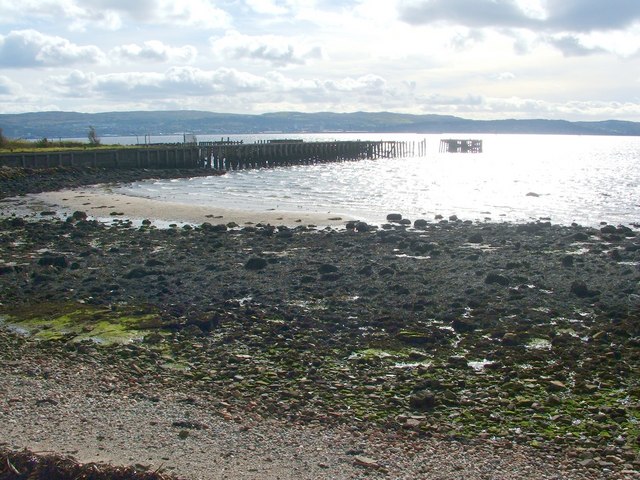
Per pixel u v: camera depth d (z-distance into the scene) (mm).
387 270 25094
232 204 49938
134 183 66562
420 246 29984
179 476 9805
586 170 95500
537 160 126812
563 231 34969
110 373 14695
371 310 20188
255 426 11938
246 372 15008
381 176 79938
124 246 31562
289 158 101062
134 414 12234
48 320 19391
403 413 12812
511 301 21062
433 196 56469
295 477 9969
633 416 12555
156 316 19484
